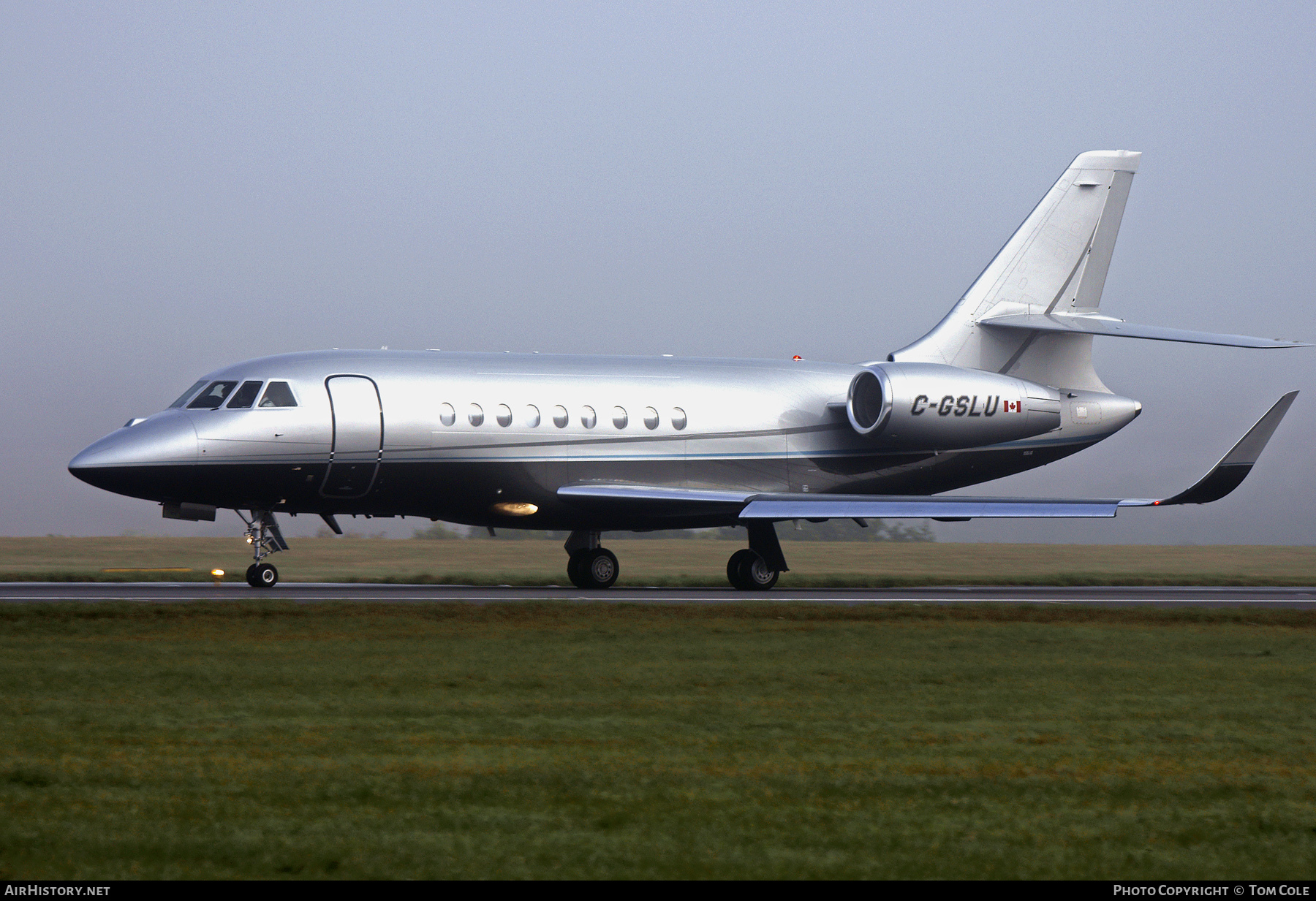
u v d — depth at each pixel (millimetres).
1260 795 33125
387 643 63844
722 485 116688
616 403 112750
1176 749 38875
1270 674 56938
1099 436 130375
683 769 34875
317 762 35062
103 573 116688
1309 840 29031
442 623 72438
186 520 103938
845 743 38969
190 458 97625
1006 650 65125
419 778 33344
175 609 75062
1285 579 139750
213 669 53781
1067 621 81250
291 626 70312
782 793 32312
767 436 118625
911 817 30328
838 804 31391
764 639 67750
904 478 124625
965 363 127375
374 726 40688
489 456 106812
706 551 175750
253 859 26344
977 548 183750
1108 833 29297
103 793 31406
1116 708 46750
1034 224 129625
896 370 120188
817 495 107500
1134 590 119875
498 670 54500
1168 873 26422
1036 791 33125
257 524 104688
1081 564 160375
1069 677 55125
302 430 100688
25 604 76188
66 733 38969
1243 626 81875
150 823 28828
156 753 36000
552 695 48000
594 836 28203
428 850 27000
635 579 123250
